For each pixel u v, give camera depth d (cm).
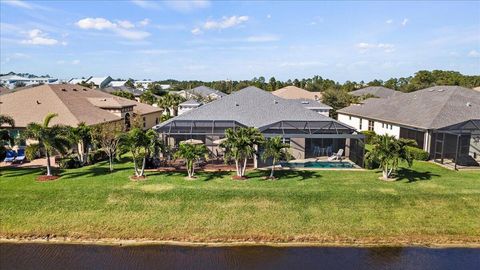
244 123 3997
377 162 3159
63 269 1762
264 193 2475
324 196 2447
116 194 2455
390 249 1989
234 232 2127
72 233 2100
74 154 3616
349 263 1842
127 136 2836
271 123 3869
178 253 1925
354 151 3538
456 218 2267
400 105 4956
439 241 2072
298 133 3569
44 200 2375
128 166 3325
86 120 4231
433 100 4484
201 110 4253
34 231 2112
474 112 4078
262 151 3181
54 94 4628
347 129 3612
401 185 2672
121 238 2067
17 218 2212
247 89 4572
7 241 2034
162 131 3569
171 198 2412
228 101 4381
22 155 3581
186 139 3616
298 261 1858
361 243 2048
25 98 4556
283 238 2084
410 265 1827
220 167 3212
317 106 6397
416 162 3597
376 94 9512
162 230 2133
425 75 12438
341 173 3027
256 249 1978
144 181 2725
